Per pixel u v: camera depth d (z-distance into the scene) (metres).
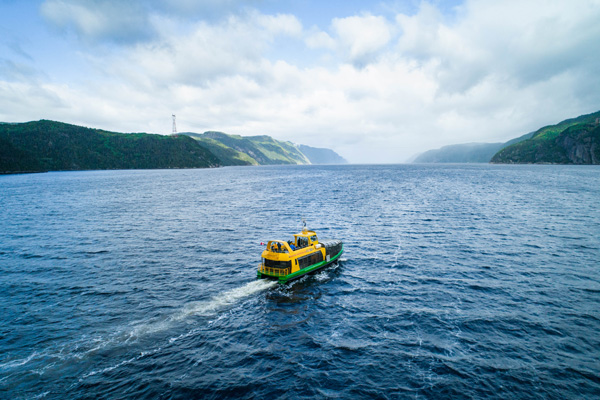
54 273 32.34
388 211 67.12
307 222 56.75
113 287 28.77
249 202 84.19
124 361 18.27
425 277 30.70
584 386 16.00
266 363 18.14
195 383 16.45
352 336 20.86
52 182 162.50
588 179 144.88
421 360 18.22
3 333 21.14
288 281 29.31
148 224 56.34
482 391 15.73
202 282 29.91
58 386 16.14
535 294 26.47
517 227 50.53
